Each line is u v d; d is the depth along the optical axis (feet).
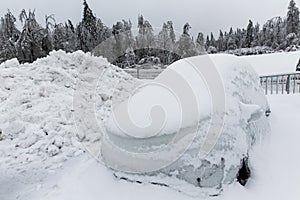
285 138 14.42
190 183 10.73
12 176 14.17
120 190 11.27
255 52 139.33
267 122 15.07
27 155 16.55
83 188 11.83
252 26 163.63
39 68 28.76
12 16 66.74
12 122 19.60
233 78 13.66
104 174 12.53
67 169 14.51
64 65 30.60
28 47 54.80
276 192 10.91
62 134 18.63
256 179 11.57
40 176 13.96
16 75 27.61
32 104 22.56
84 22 69.31
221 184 10.70
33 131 18.92
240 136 11.65
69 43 71.20
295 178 11.53
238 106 12.36
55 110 21.85
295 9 146.82
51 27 66.33
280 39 147.64
